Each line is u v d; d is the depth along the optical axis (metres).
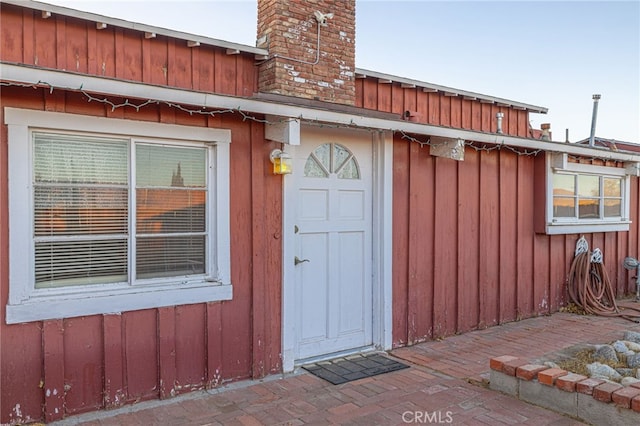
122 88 3.20
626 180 8.21
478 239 6.22
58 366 3.34
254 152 4.27
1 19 3.27
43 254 3.37
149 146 3.79
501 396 3.89
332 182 4.97
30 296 3.29
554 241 7.26
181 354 3.88
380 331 5.24
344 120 4.36
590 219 7.61
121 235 3.67
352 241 5.15
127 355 3.62
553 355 5.01
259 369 4.31
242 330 4.22
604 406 3.29
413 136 5.49
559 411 3.56
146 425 3.33
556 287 7.29
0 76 2.81
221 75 4.28
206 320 4.01
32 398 3.25
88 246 3.54
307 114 4.11
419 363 4.79
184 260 3.98
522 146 6.17
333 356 4.92
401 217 5.43
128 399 3.63
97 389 3.50
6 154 3.15
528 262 6.88
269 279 4.39
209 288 4.00
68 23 3.52
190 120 3.91
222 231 4.09
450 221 5.91
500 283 6.48
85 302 3.43
